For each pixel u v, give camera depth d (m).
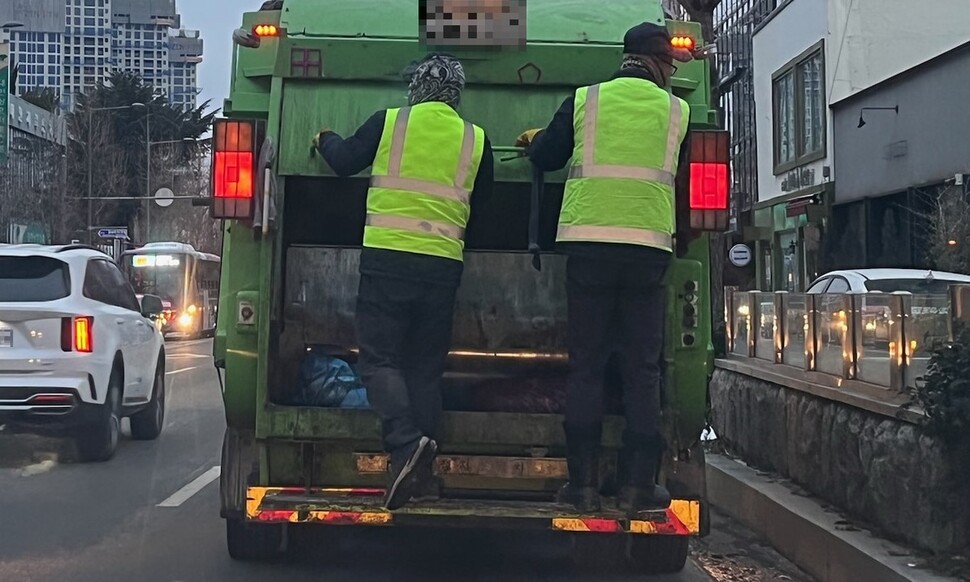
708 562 7.33
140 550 7.41
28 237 45.03
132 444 12.58
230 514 6.00
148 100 70.31
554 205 6.25
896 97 23.95
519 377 6.30
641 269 5.43
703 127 6.03
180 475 10.45
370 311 5.51
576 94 5.60
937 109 22.11
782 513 7.49
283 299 5.98
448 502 5.61
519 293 6.38
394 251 5.47
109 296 11.99
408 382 5.61
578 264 5.46
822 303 8.04
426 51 5.94
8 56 48.22
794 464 8.26
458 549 7.60
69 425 10.80
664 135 5.50
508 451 5.74
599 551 7.13
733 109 41.69
